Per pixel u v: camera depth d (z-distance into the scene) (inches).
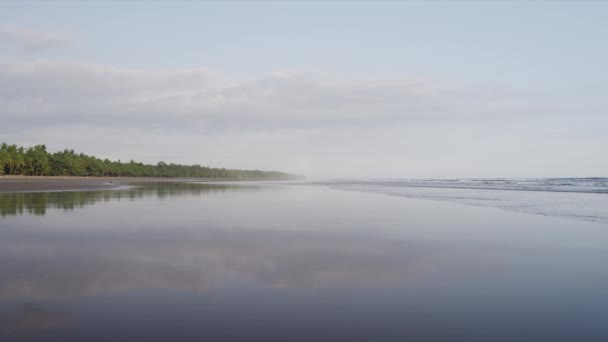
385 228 572.4
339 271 322.7
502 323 213.0
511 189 1887.3
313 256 380.2
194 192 1668.3
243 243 445.1
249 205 983.0
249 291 267.4
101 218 670.5
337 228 570.3
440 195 1437.0
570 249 414.6
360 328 205.8
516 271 324.5
